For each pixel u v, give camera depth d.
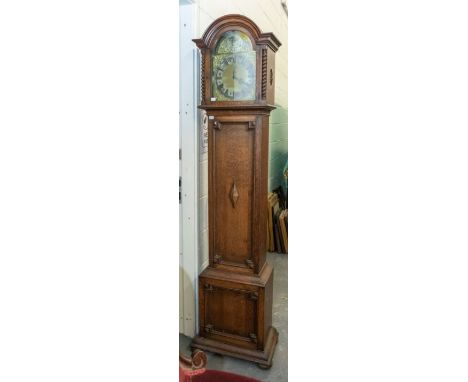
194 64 1.49
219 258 1.53
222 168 1.50
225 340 1.53
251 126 1.44
